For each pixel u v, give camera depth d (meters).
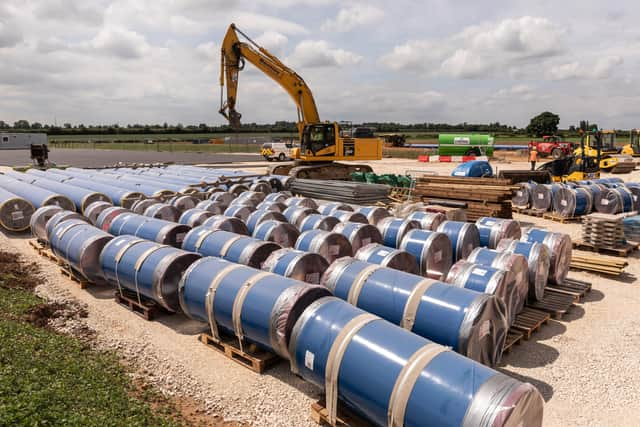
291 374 7.32
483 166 21.03
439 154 53.34
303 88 26.91
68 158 55.81
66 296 10.48
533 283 9.32
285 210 14.07
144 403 6.24
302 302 6.59
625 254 13.52
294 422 6.12
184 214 13.94
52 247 11.83
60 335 8.15
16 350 6.46
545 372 7.38
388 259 8.51
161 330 8.88
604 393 6.79
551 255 10.35
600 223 13.88
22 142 88.69
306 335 5.91
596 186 19.11
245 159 54.97
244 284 7.32
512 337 8.18
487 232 11.73
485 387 4.41
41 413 4.81
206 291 7.73
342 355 5.39
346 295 7.46
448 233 11.09
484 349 6.47
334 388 5.46
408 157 58.94
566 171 24.80
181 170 26.69
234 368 7.48
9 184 21.17
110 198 17.80
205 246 10.15
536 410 4.51
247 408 6.42
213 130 175.50
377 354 5.13
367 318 5.73
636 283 11.47
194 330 8.88
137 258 9.29
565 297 10.10
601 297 10.56
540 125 120.94
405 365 4.88
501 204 17.09
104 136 144.12
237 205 14.63
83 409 5.31
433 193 18.83
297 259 8.43
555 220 18.64
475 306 6.26
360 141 27.95
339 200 20.42
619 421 6.15
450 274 8.07
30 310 9.22
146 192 19.00
